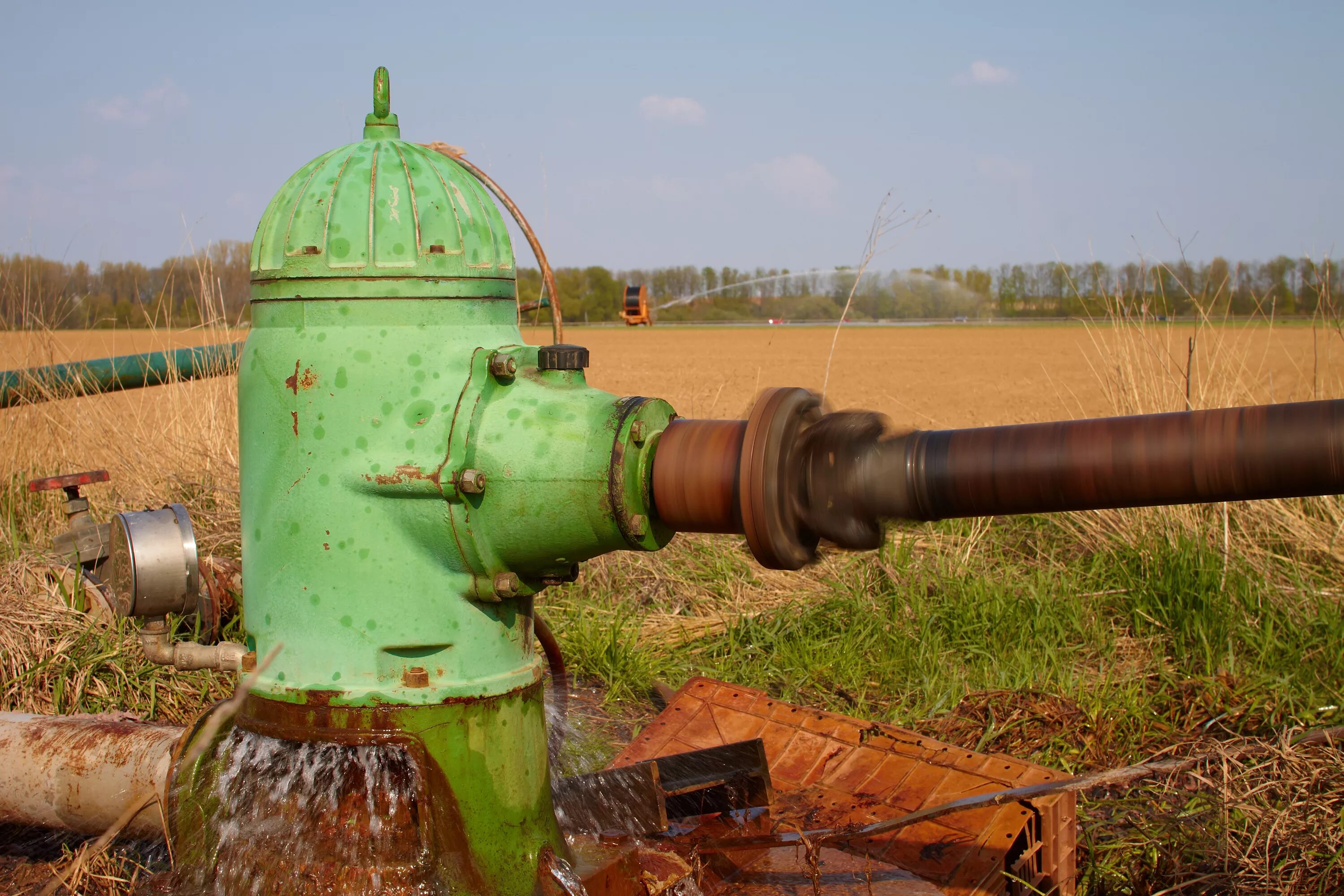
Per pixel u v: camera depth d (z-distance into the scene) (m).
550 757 2.77
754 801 2.34
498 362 1.75
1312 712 3.39
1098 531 4.79
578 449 1.67
